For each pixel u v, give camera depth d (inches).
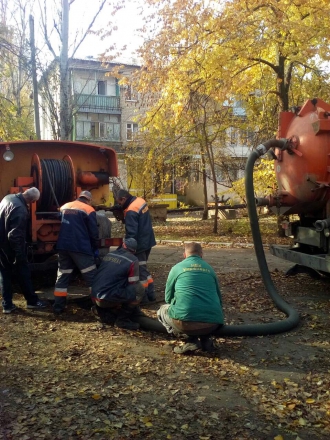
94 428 135.0
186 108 526.0
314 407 149.6
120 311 224.7
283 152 291.1
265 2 441.4
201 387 162.6
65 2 528.7
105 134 1181.1
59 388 159.3
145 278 263.3
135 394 156.5
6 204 243.4
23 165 306.8
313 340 209.5
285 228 316.8
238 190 569.6
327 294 289.6
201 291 188.9
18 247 242.1
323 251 288.0
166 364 181.8
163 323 203.9
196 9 462.9
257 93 615.5
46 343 203.3
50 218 285.1
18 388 159.2
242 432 135.1
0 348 195.9
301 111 284.8
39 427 134.9
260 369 178.4
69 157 297.7
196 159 728.3
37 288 311.4
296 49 452.4
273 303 269.1
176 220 835.4
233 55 464.8
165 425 137.6
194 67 484.4
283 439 131.7
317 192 271.7
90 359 185.6
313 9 445.7
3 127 709.3
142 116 596.7
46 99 618.2
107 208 320.5
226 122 610.9
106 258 229.0
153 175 681.0
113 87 1183.6
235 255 450.0
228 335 212.5
